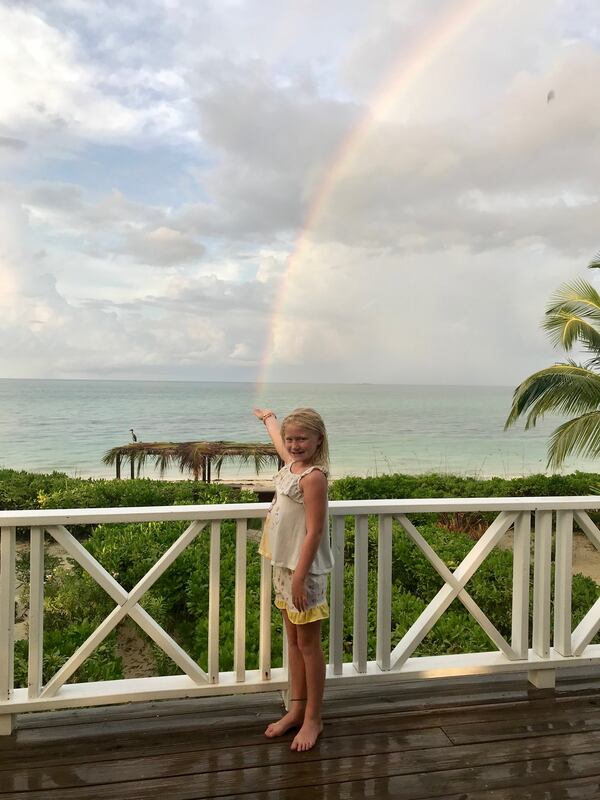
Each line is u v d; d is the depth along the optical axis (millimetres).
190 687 2471
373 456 33781
